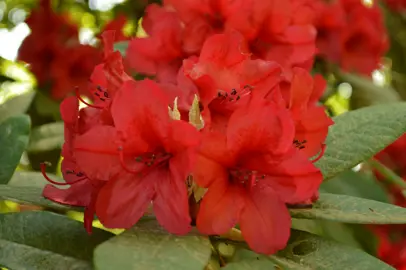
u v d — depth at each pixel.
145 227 0.45
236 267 0.45
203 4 0.59
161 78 0.59
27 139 0.58
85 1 1.05
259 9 0.57
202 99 0.46
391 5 1.15
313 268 0.47
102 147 0.45
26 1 1.09
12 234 0.48
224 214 0.44
